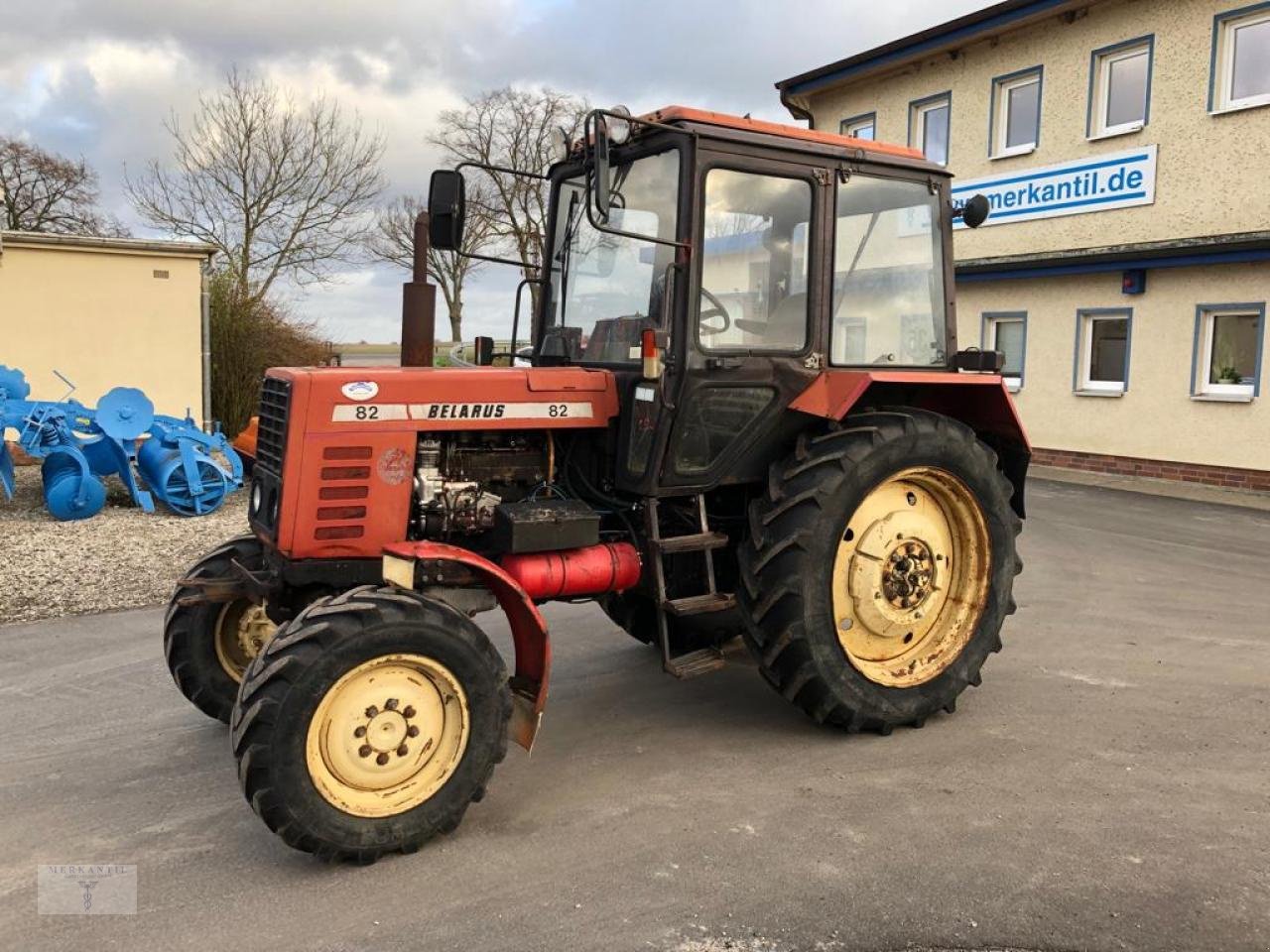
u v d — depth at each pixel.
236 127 23.36
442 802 3.14
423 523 3.71
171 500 8.89
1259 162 10.85
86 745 4.00
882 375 4.10
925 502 4.31
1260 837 3.19
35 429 9.08
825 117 16.77
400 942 2.65
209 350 13.93
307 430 3.45
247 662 4.11
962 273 13.83
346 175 24.28
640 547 4.05
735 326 3.93
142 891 2.91
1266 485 10.86
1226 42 11.18
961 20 13.69
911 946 2.62
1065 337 12.86
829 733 4.15
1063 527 8.98
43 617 5.88
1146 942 2.62
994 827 3.27
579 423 3.96
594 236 4.25
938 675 4.20
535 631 3.40
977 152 14.12
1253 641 5.43
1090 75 12.53
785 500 3.89
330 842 2.96
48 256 13.49
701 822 3.33
